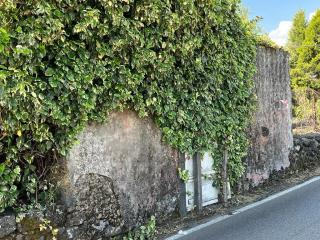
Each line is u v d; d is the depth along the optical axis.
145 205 6.16
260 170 9.46
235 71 8.02
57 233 4.86
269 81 9.99
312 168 12.05
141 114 5.91
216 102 7.59
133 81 5.57
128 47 5.46
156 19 5.66
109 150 5.62
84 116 5.05
